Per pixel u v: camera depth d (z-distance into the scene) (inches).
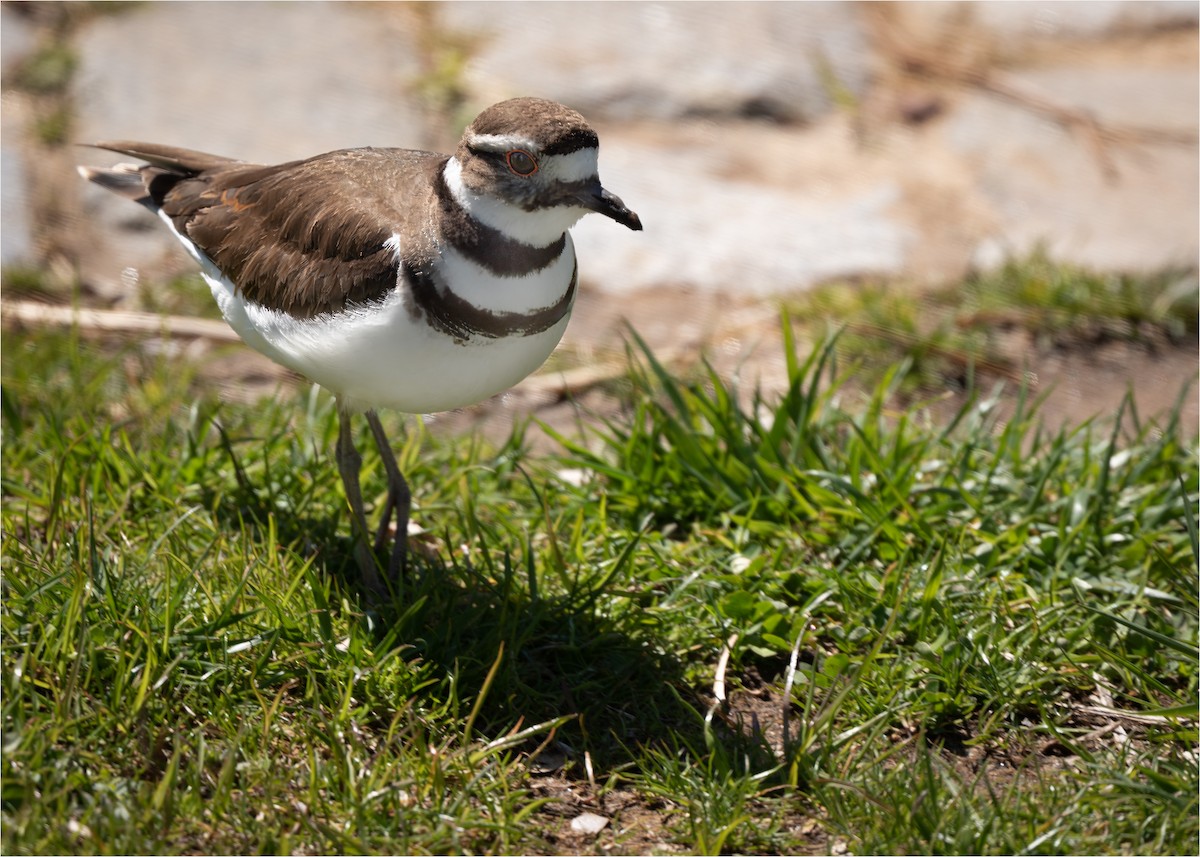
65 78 597.9
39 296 506.0
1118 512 380.8
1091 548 367.9
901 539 365.1
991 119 615.2
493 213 304.7
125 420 428.1
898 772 297.0
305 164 352.5
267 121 585.6
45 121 577.6
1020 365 493.0
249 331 349.1
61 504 352.5
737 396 417.7
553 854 284.0
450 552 349.4
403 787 286.2
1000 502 387.2
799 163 593.3
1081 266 531.2
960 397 477.1
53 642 303.9
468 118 592.1
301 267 323.3
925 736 316.2
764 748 309.6
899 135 608.1
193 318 506.6
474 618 329.4
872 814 286.4
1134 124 613.9
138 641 306.2
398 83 613.0
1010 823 285.0
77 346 467.8
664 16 663.1
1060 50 659.4
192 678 305.3
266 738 294.2
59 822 266.1
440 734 308.5
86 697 295.7
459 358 314.8
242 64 616.4
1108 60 654.5
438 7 663.1
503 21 655.1
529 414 418.0
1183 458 406.6
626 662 331.3
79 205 549.3
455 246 306.5
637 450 403.9
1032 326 509.0
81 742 286.0
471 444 415.2
